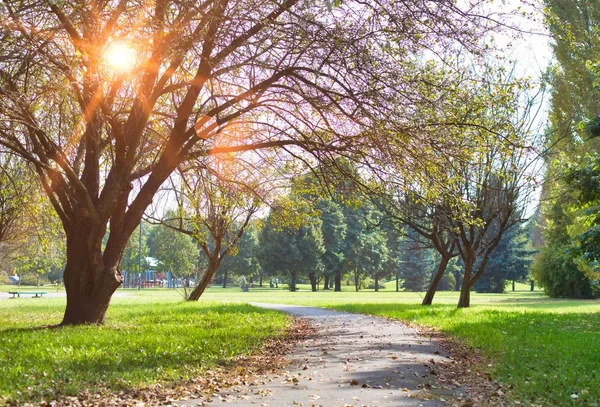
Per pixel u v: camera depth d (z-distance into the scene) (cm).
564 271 5488
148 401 799
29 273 9825
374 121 1288
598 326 1966
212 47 1371
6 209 2539
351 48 1255
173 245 5769
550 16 1300
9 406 729
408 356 1244
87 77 1230
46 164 1606
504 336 1606
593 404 782
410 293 7644
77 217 1723
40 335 1420
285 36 1305
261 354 1293
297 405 775
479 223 1744
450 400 819
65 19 1156
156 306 3039
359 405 777
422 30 1256
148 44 1166
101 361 1059
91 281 1747
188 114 1639
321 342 1531
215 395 841
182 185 2353
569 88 2953
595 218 2180
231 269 10225
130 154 1652
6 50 1177
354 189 1583
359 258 8588
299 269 8150
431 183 1426
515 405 793
